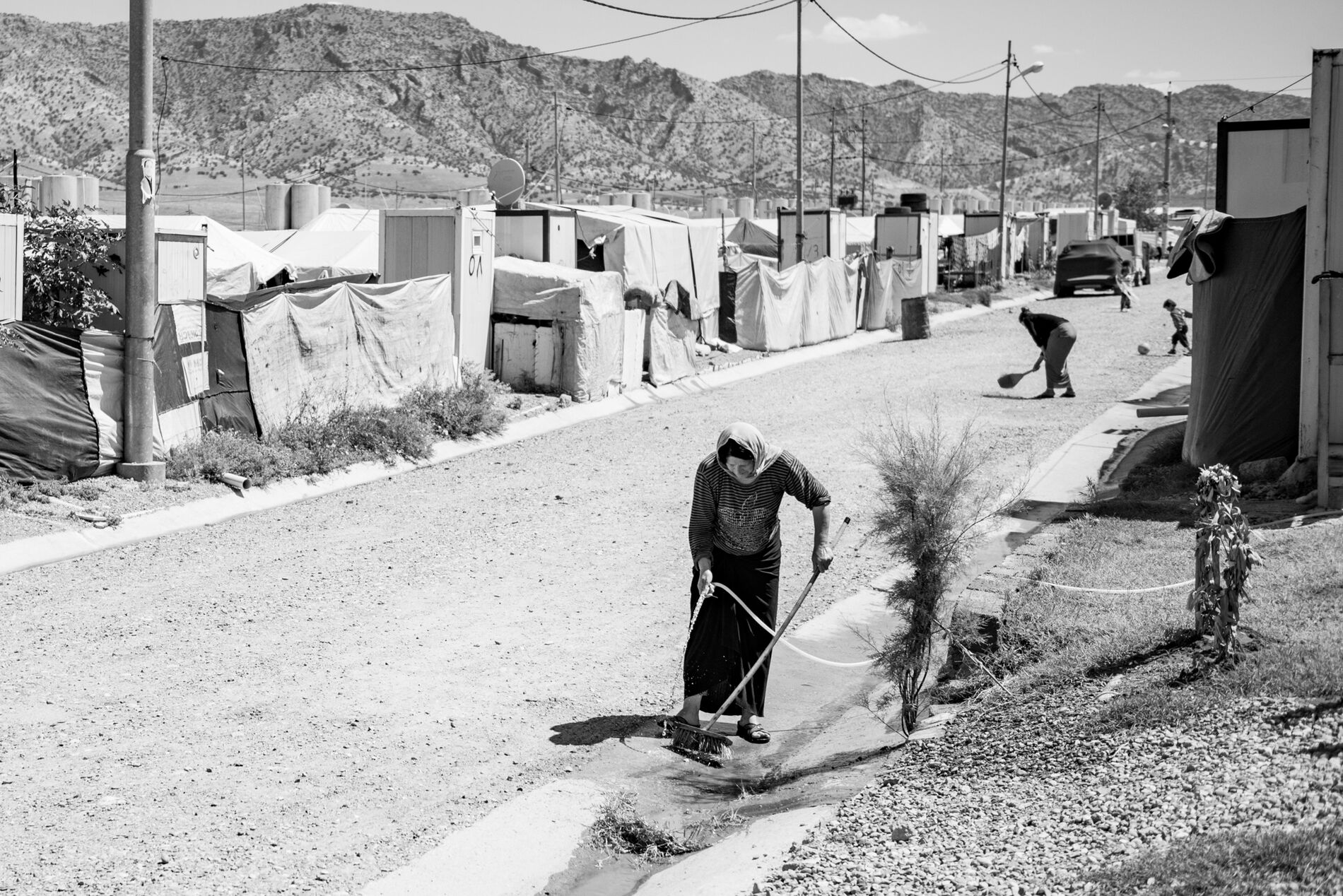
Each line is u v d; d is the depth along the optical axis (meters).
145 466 13.75
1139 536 10.56
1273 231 12.54
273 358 16.23
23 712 7.73
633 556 12.12
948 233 58.44
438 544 12.49
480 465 17.00
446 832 6.21
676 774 7.12
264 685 8.36
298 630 9.59
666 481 15.86
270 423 16.19
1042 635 7.88
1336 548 8.91
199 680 8.41
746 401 23.19
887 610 10.40
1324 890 3.80
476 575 11.34
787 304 30.97
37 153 190.25
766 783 6.91
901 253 44.88
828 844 5.38
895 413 20.77
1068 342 22.09
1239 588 6.46
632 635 9.73
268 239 29.83
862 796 6.05
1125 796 5.16
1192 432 13.91
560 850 6.00
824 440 18.50
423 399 18.73
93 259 14.84
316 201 35.09
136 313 13.70
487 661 9.00
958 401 22.08
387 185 174.88
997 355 30.11
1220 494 6.55
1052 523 12.02
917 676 7.21
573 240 27.50
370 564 11.66
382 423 16.97
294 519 13.54
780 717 8.18
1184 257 13.41
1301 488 11.85
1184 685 6.30
